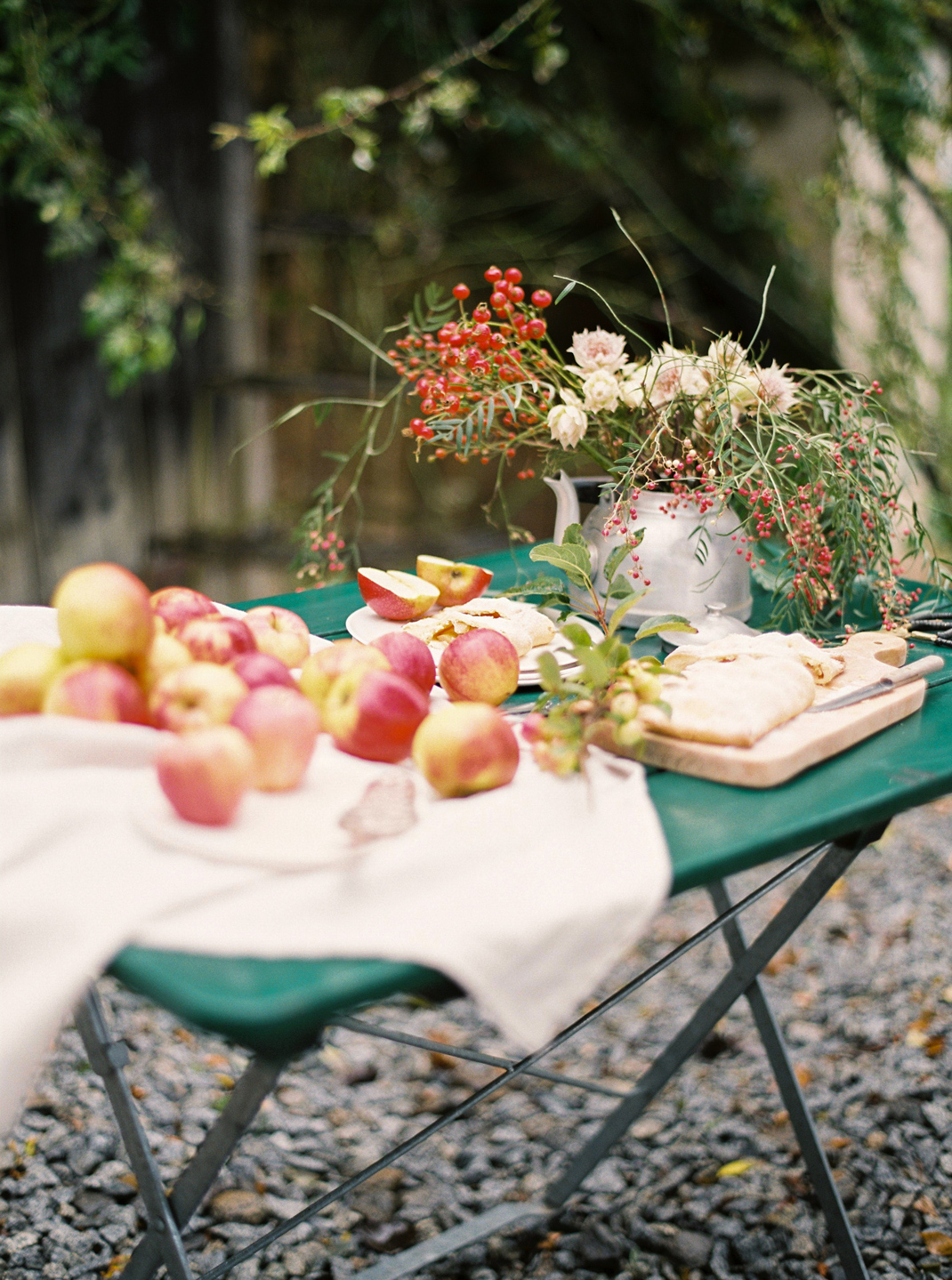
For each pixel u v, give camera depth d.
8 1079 0.72
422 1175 1.80
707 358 1.51
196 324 3.41
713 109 4.21
